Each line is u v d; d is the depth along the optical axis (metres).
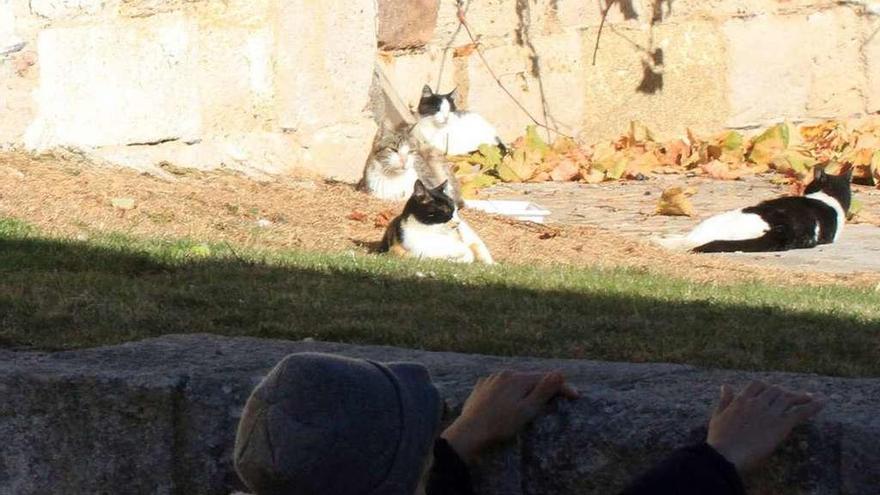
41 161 16.72
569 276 11.48
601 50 27.48
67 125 17.30
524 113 27.42
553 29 27.45
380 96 23.81
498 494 5.86
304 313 8.48
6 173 15.60
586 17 27.56
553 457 5.81
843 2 28.05
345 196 18.75
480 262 13.92
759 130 27.70
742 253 17.33
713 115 27.56
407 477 4.16
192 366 6.63
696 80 27.50
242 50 18.89
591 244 16.72
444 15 27.45
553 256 15.68
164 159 18.17
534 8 27.41
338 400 4.09
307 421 4.07
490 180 23.92
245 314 8.41
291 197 17.95
